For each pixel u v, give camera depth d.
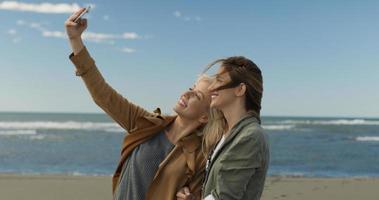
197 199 2.49
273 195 9.40
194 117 2.54
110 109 2.62
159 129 2.62
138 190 2.54
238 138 1.90
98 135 45.28
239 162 1.86
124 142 2.65
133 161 2.59
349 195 9.42
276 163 23.58
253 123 1.95
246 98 2.00
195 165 2.52
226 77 2.00
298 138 45.88
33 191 9.14
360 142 41.25
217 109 2.14
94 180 10.91
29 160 23.14
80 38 2.51
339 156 28.09
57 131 51.41
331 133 54.62
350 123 86.44
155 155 2.56
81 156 25.55
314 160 25.44
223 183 1.87
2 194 8.77
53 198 8.48
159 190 2.51
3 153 26.94
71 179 10.99
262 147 1.89
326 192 9.77
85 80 2.56
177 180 2.51
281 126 70.38
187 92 2.54
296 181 11.37
